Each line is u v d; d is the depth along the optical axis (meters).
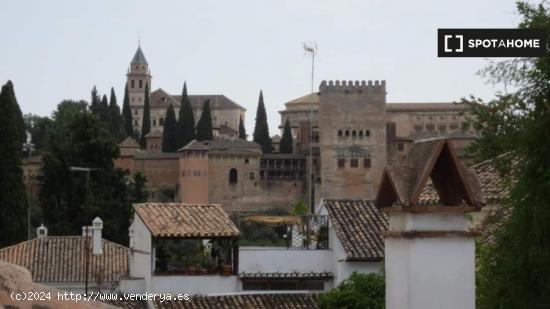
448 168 14.97
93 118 166.12
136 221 60.69
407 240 14.44
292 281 55.91
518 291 22.69
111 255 73.12
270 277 55.62
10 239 127.38
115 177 163.38
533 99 25.66
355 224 56.69
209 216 58.75
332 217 57.56
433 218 14.60
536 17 27.64
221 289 54.88
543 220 22.45
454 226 14.62
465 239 14.48
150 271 54.78
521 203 23.34
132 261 62.94
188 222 57.44
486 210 31.25
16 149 130.75
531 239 22.64
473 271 14.50
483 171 35.34
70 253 73.12
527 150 23.77
